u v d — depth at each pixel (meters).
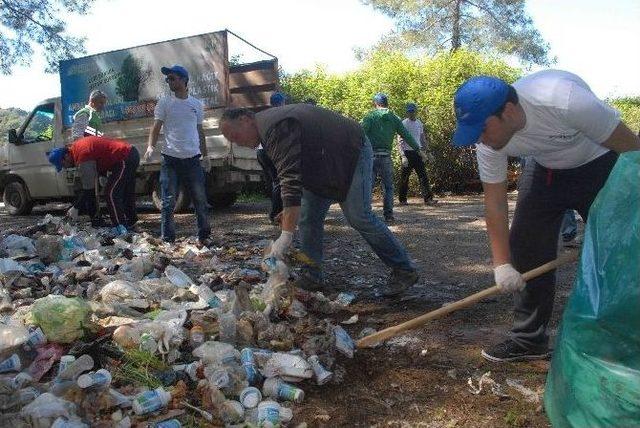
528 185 3.27
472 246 7.06
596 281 2.21
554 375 2.40
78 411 2.70
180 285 4.43
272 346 3.46
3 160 11.82
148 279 4.66
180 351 3.32
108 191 7.29
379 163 9.12
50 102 11.43
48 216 7.13
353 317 4.27
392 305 4.65
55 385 2.82
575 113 2.70
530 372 3.35
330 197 4.22
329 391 3.18
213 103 10.04
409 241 7.50
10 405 2.66
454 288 5.14
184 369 3.12
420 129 11.77
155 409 2.75
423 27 25.33
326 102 15.66
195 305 3.98
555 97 2.72
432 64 15.20
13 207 11.88
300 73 16.12
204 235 6.92
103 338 3.23
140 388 2.92
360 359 3.54
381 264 6.08
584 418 2.21
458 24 25.09
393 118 9.05
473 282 5.34
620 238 2.15
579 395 2.22
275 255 3.99
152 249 6.26
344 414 2.95
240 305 3.83
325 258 6.41
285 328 3.58
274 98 8.30
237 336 3.46
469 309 4.48
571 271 5.57
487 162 3.02
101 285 4.62
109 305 3.84
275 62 10.52
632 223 2.12
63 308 3.28
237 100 10.75
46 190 11.38
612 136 2.72
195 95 10.16
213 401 2.84
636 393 2.08
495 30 24.98
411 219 9.53
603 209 2.25
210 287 4.71
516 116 2.74
